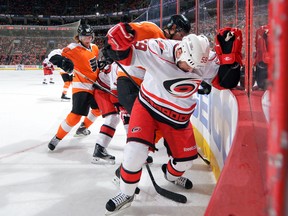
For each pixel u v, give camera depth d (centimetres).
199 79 204
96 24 3478
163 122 215
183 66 190
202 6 420
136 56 192
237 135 151
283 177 36
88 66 348
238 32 207
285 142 35
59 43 2570
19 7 3412
